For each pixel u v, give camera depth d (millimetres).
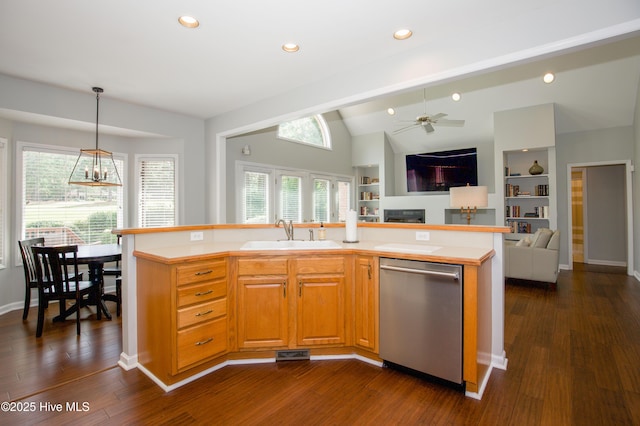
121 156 4816
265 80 3523
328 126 7750
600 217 6922
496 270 2463
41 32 2537
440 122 5348
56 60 3021
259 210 6105
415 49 2848
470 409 1956
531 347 2814
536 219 6238
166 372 2207
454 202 4898
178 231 2826
